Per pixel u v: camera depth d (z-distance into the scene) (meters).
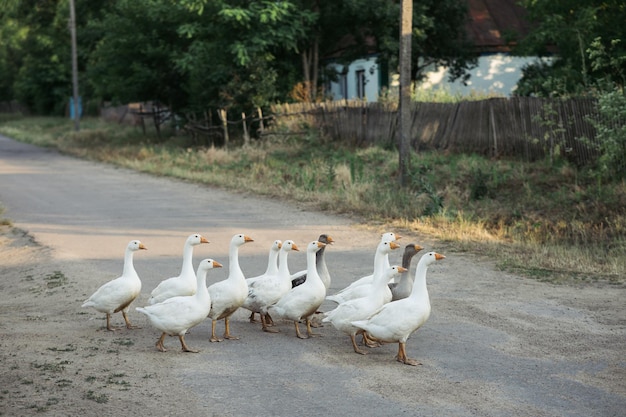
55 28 64.62
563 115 20.84
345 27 33.78
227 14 30.64
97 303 9.74
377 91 34.50
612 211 16.94
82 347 9.01
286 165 26.61
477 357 8.84
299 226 17.52
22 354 8.59
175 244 15.85
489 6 36.50
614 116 18.55
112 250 15.37
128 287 9.73
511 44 34.03
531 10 25.69
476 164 21.66
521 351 9.03
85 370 8.09
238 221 18.31
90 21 48.50
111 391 7.48
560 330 9.84
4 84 86.50
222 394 7.52
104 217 19.34
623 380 8.05
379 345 9.35
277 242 10.30
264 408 7.17
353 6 31.62
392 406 7.27
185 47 38.44
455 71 34.31
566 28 23.91
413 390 7.73
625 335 9.60
